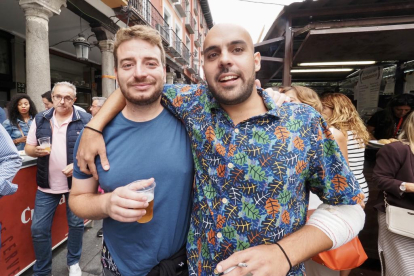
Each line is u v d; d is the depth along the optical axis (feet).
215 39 2.86
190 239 3.36
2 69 21.06
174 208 3.42
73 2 16.58
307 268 5.51
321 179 3.02
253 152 2.85
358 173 6.11
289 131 2.90
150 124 3.52
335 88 21.18
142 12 26.55
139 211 2.74
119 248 3.60
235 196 2.85
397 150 5.54
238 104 3.08
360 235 8.25
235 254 2.60
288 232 2.86
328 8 11.37
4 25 19.98
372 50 11.37
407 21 8.96
